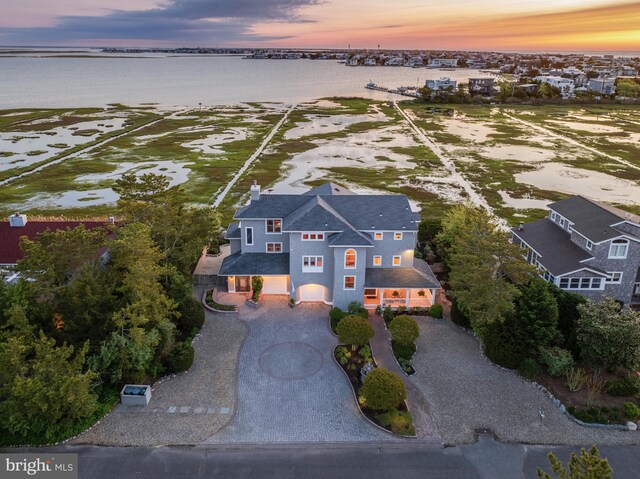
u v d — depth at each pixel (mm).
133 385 32188
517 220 72062
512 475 26578
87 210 74500
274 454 27750
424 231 58781
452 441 29031
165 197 50625
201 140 133250
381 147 125625
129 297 33688
